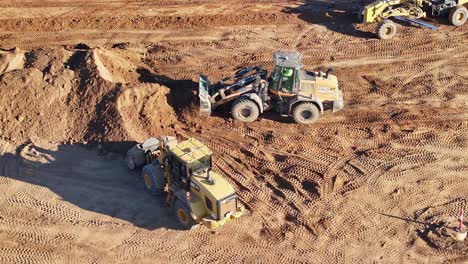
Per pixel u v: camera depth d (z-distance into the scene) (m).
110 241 16.02
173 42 27.27
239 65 25.27
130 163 18.48
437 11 28.44
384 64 25.52
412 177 18.62
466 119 21.62
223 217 15.59
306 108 20.72
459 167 19.09
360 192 17.97
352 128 21.17
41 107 20.17
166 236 16.23
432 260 15.64
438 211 17.25
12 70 20.95
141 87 20.69
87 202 17.34
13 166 18.55
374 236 16.42
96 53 21.62
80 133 19.88
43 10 30.17
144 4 31.03
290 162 19.30
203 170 16.17
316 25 28.72
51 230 16.30
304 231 16.56
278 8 30.52
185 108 21.36
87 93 20.36
